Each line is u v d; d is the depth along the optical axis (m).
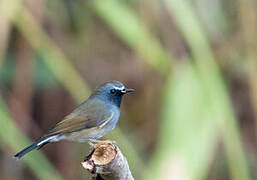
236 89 13.88
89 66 14.17
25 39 12.26
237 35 12.38
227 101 8.00
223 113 7.76
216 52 12.51
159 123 12.54
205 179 14.13
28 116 13.02
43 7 11.65
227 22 12.72
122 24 9.12
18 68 12.56
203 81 7.99
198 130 7.37
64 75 10.21
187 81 7.97
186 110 7.59
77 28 13.64
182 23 8.42
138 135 13.89
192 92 7.82
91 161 6.80
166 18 11.57
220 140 13.31
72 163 14.86
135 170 11.95
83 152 14.97
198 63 8.20
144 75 12.95
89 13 13.49
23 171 14.67
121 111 14.34
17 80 12.68
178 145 7.22
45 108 14.77
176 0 8.50
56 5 13.15
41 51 10.32
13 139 8.99
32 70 12.69
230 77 13.36
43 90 14.56
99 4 9.30
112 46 14.09
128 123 14.20
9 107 12.82
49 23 13.41
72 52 13.68
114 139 12.17
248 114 14.13
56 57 10.26
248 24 10.45
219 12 12.37
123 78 14.21
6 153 14.17
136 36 9.17
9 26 9.97
